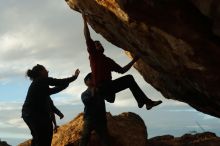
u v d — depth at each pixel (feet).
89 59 26.00
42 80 26.27
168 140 37.91
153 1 17.54
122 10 20.30
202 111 30.42
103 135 26.04
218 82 20.93
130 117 34.55
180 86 27.71
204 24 17.70
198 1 16.08
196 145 35.68
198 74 21.65
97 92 25.48
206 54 19.04
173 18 17.97
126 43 26.50
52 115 28.60
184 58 20.97
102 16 25.76
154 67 26.96
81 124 33.96
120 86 25.95
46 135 26.00
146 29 21.81
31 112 25.85
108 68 25.98
